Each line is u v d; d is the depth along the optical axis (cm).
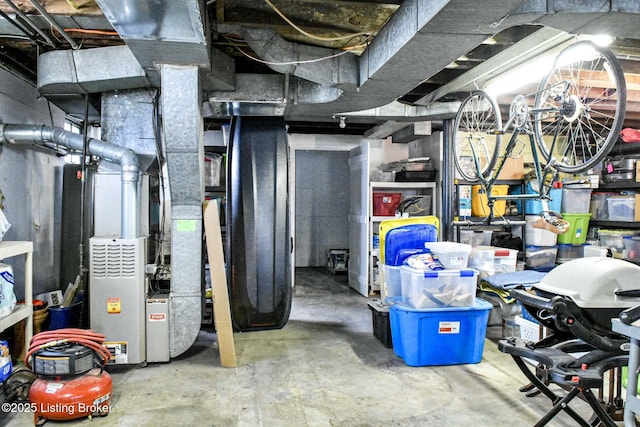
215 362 335
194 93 292
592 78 368
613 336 211
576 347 232
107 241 313
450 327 328
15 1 259
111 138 345
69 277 402
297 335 405
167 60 279
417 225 385
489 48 340
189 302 331
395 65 264
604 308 207
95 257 313
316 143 655
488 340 391
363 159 574
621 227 496
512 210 505
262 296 413
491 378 306
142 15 220
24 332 295
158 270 357
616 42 302
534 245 486
